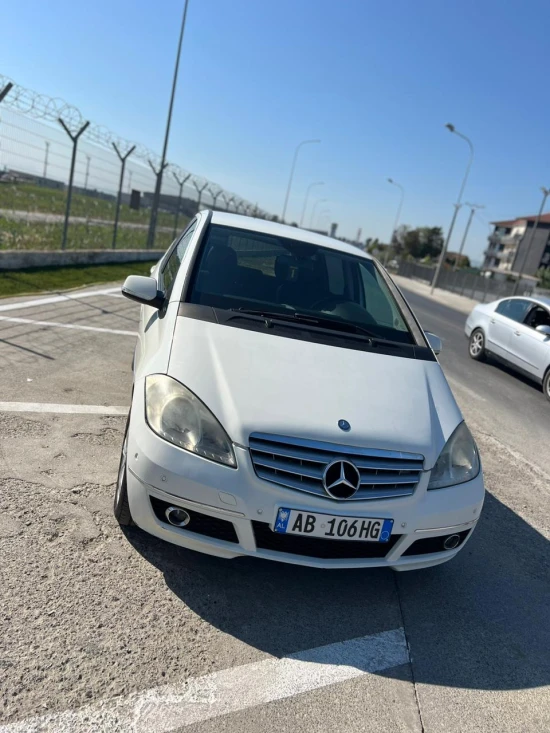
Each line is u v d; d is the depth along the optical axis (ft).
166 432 8.29
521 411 24.50
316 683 7.55
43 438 12.50
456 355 35.50
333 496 8.10
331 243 14.38
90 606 8.02
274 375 9.11
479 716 7.52
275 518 8.04
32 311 23.91
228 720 6.75
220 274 11.73
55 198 46.73
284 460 8.14
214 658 7.61
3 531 9.13
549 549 12.37
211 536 8.33
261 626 8.37
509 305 33.42
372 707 7.34
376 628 8.84
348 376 9.65
